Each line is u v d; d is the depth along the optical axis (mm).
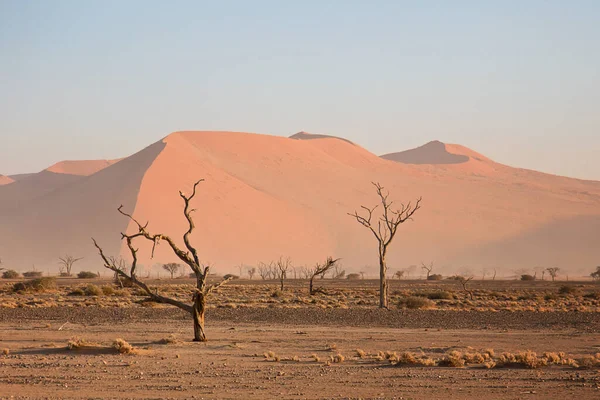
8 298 82625
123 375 24703
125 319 52438
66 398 20156
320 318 54969
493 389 22141
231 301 79375
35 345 34688
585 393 21484
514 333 44062
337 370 26312
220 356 30719
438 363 28031
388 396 20875
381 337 40688
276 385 22781
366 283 175125
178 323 49375
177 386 22453
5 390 21531
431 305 71125
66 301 77500
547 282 198375
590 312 64438
